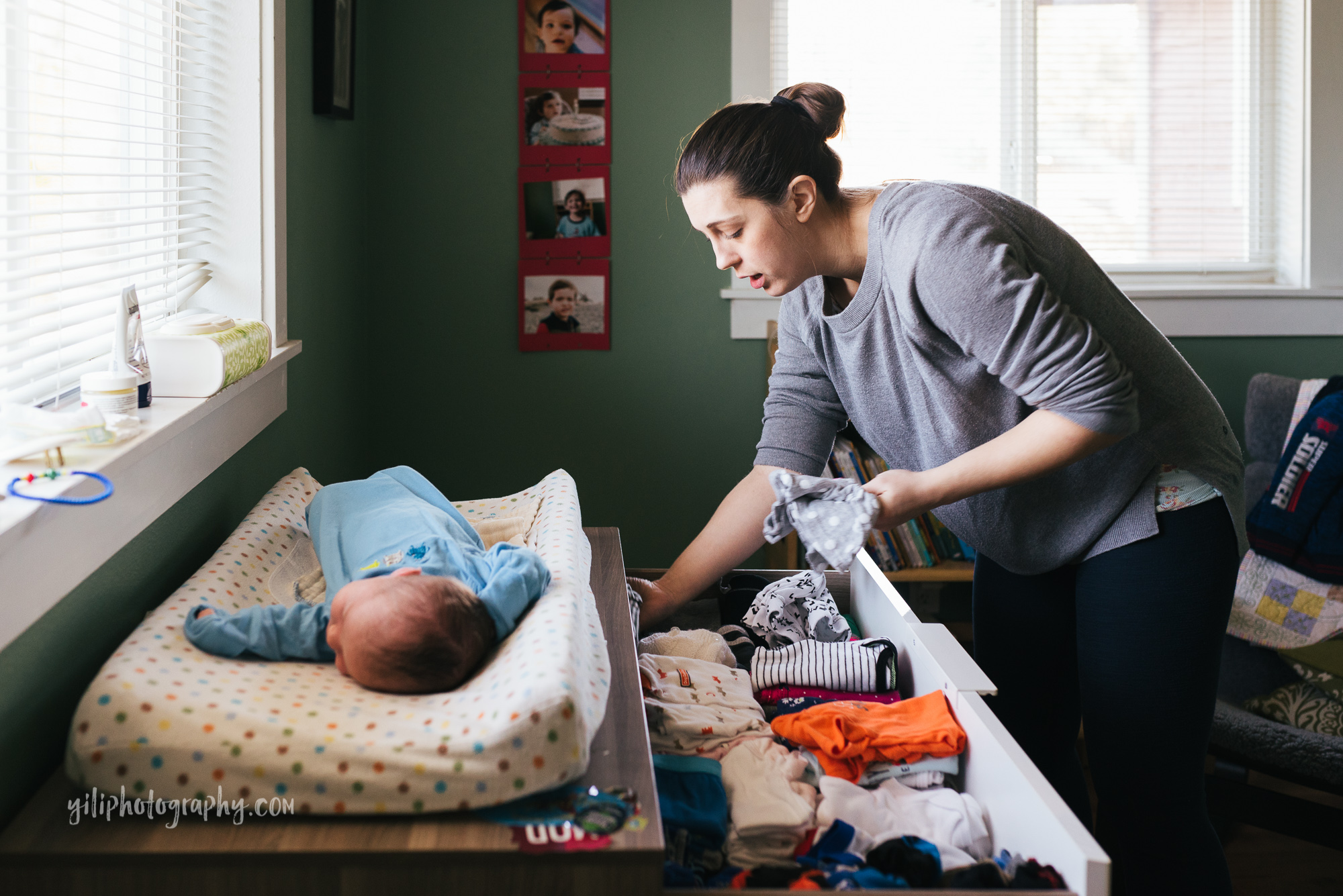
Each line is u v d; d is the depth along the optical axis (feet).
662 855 2.50
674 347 8.93
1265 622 6.70
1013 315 3.43
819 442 4.92
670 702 3.84
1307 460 6.85
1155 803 4.14
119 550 3.49
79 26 3.76
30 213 3.31
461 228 8.68
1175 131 9.10
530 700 2.63
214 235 5.34
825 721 3.70
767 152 3.74
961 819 3.25
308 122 6.51
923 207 3.64
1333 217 8.93
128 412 3.67
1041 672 4.77
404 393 8.82
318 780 2.59
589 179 8.69
